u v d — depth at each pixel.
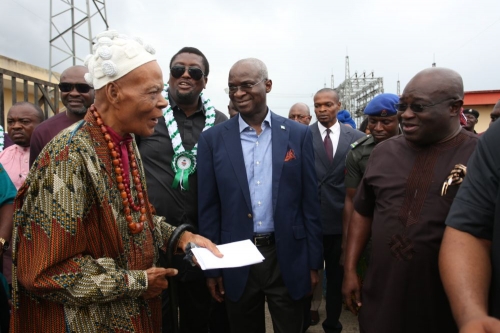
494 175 1.25
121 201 1.56
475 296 1.14
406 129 1.82
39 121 3.87
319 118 3.92
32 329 1.46
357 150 3.03
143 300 1.61
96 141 1.52
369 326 1.91
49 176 1.37
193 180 2.79
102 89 1.52
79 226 1.38
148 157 2.80
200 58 2.95
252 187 2.45
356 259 2.22
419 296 1.75
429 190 1.77
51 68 11.26
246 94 2.42
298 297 2.41
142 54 1.51
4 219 2.44
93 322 1.43
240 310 2.44
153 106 1.54
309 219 2.52
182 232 1.91
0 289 2.08
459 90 1.78
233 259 1.83
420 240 1.74
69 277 1.33
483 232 1.26
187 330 2.97
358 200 2.18
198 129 3.00
